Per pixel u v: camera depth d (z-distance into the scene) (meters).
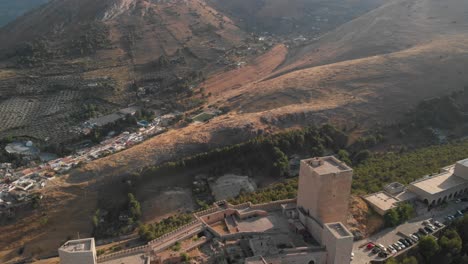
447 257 103.88
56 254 133.50
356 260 101.81
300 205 109.19
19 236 140.12
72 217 146.62
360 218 114.38
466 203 125.81
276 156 166.88
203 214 114.12
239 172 165.38
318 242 99.69
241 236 103.50
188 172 164.62
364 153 169.62
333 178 98.88
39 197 149.75
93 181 158.62
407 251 105.81
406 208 116.25
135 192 155.25
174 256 96.19
